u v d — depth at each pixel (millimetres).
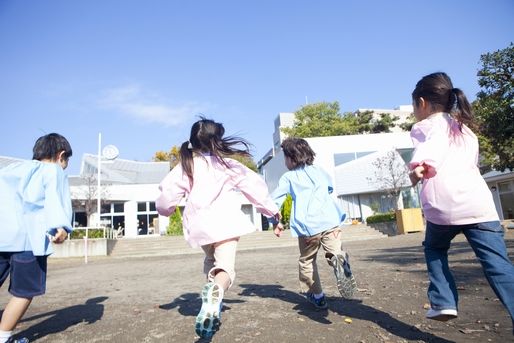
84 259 13531
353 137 25594
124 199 23828
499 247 1895
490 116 12266
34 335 2926
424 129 2109
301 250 3174
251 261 8789
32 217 2557
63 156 2834
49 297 4883
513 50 11766
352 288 2715
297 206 3150
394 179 20203
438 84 2143
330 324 2775
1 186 2514
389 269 5680
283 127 41781
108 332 2904
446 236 2074
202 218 2477
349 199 23688
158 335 2734
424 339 2361
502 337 2312
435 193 2021
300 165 3297
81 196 22453
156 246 15969
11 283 2496
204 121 2711
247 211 27062
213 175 2605
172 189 2625
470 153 2059
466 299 3352
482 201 1941
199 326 1913
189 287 5129
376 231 17641
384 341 2357
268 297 3957
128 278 6750
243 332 2672
